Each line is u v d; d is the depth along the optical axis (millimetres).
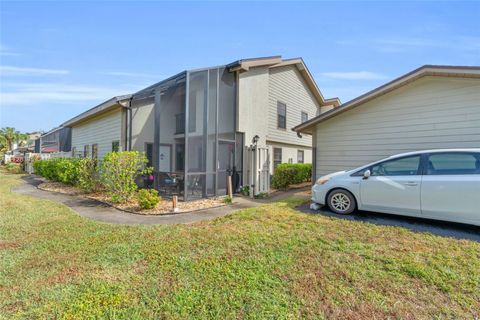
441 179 4707
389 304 2514
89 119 14570
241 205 7645
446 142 6383
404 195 5031
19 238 4367
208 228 4867
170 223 5418
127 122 10781
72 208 7012
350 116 7926
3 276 3055
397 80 6730
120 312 2389
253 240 4141
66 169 11016
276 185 11305
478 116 5992
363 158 7668
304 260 3420
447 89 6387
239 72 10109
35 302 2543
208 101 8891
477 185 4391
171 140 11406
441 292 2699
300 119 15375
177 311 2406
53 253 3717
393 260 3379
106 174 7848
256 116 10984
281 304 2512
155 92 9594
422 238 4168
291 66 14445
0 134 40156
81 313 2371
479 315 2352
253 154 9664
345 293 2689
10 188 11234
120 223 5410
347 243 3982
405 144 6969
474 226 4828
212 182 8992
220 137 9383
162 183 9281
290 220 5301
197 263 3350
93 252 3752
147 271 3160
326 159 8383
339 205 5855
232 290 2736
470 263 3279
